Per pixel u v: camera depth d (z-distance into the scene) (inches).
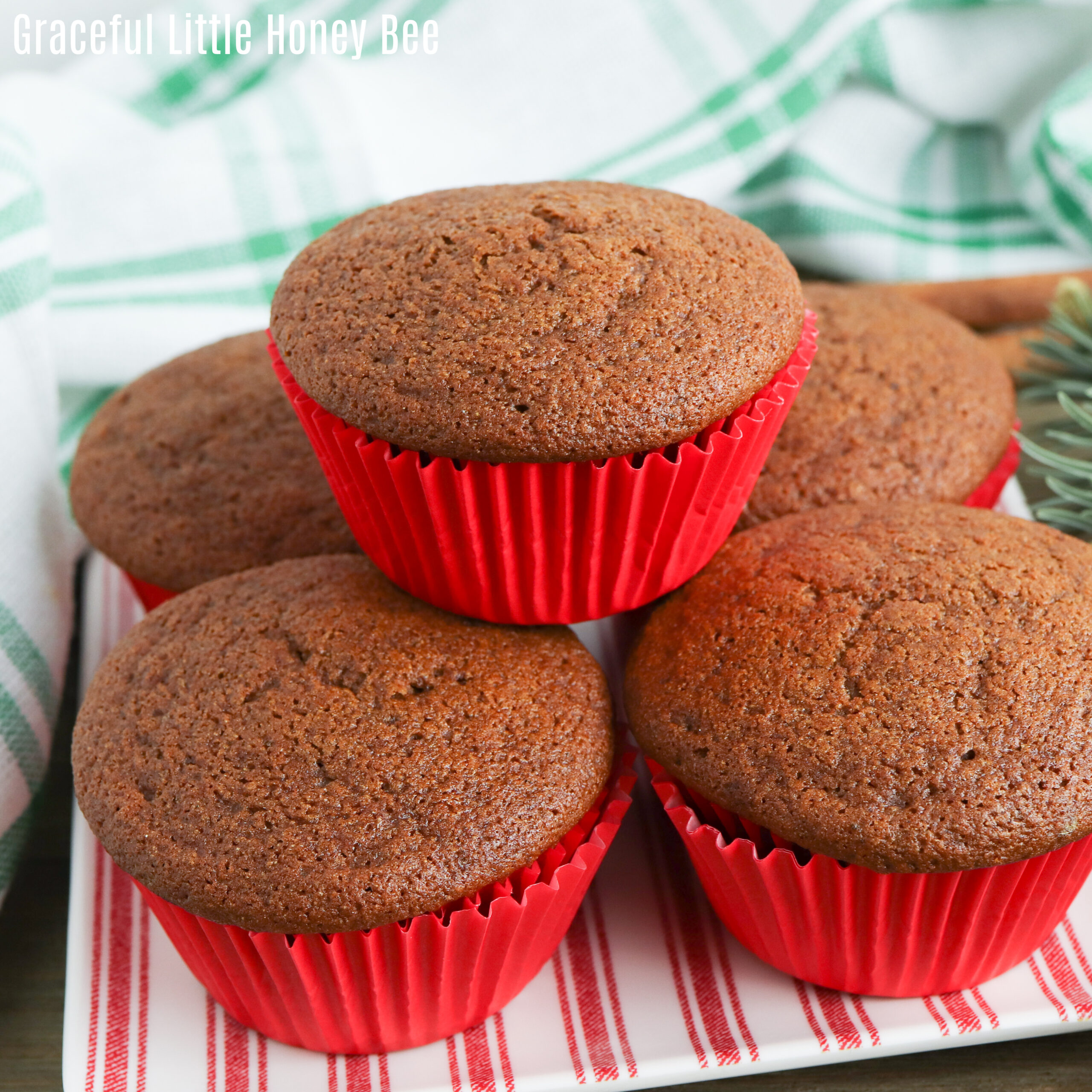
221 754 14.1
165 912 14.1
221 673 14.5
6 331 16.9
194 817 13.9
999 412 16.3
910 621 14.3
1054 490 17.0
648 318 14.1
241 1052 14.5
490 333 14.0
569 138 20.2
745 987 14.8
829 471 15.8
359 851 13.8
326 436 14.5
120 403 17.0
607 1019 14.6
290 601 15.0
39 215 17.4
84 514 16.5
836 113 20.7
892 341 16.6
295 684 14.4
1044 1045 14.5
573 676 14.7
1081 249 20.0
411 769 14.0
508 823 13.9
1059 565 14.6
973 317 19.6
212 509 16.2
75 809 15.9
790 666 14.2
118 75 21.1
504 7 20.3
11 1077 14.6
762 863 14.0
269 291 19.3
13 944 15.4
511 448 13.9
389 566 15.0
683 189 20.0
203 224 19.3
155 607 16.9
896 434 16.0
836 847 13.7
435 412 13.9
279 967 13.9
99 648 17.3
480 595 14.8
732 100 20.2
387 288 14.4
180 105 21.5
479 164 20.1
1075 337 18.2
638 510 14.3
